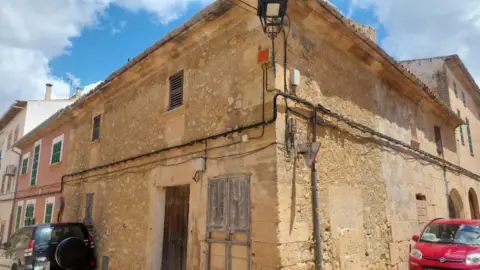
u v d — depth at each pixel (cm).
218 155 576
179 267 638
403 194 823
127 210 794
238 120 554
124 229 789
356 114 699
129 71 829
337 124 626
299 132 530
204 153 605
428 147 1050
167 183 680
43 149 1444
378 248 675
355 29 636
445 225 715
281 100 507
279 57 525
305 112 551
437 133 1176
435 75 1510
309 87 577
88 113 1103
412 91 956
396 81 874
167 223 697
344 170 621
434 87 1498
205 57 657
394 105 880
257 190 496
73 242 802
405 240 780
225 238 530
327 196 564
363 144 700
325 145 584
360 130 684
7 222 1720
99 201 920
